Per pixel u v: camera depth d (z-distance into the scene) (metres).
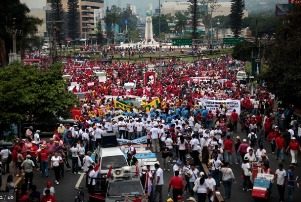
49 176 29.70
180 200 20.11
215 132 31.05
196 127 34.75
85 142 33.22
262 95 53.38
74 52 157.88
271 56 43.84
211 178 21.53
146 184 22.59
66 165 31.36
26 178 25.44
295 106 42.81
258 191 22.88
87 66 106.31
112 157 25.55
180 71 93.25
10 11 76.00
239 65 112.00
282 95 39.62
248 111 45.16
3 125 35.22
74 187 27.39
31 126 36.88
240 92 58.34
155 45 191.00
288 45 40.66
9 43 77.19
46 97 37.91
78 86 62.47
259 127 38.41
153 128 33.53
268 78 41.00
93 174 24.06
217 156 25.59
